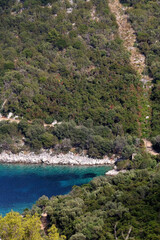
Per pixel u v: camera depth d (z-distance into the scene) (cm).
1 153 12388
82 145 12344
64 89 13962
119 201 7450
